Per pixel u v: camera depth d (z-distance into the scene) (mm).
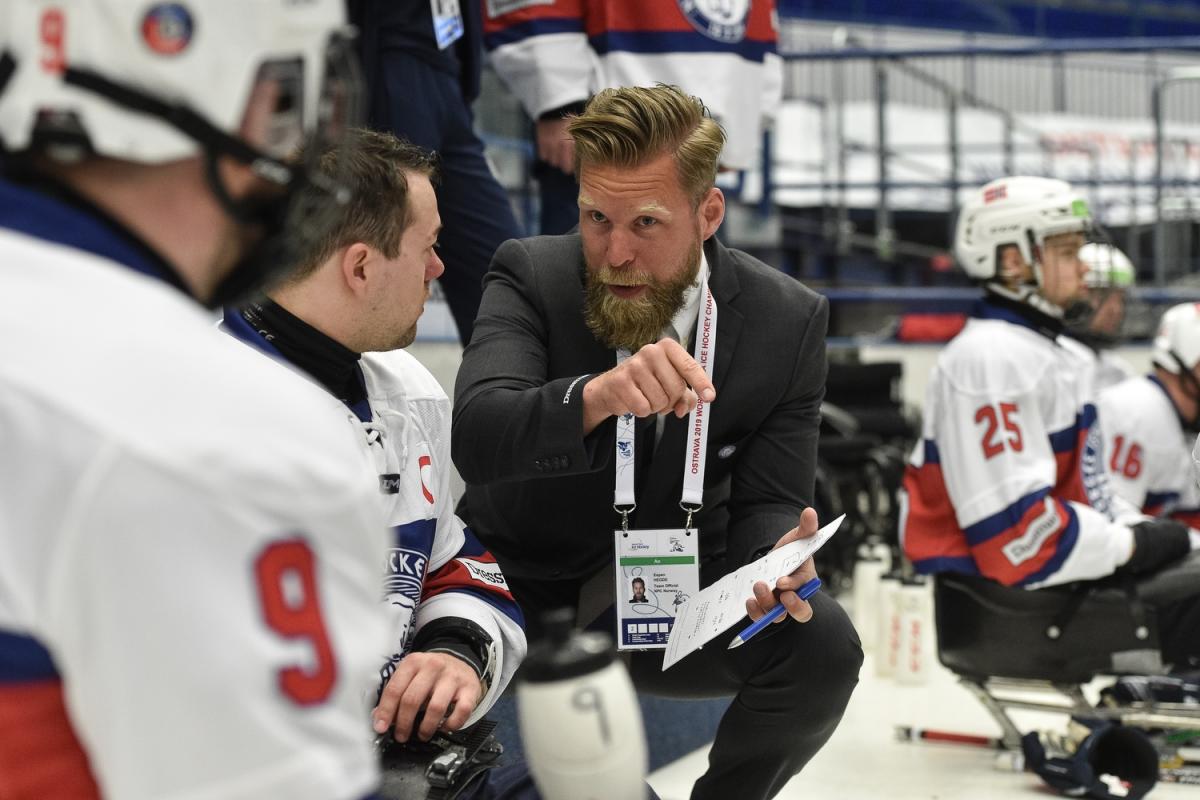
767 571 2221
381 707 1994
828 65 12516
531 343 2508
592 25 3902
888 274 11438
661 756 3438
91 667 873
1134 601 3504
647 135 2289
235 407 915
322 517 934
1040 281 3602
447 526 2297
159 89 968
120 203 999
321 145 1116
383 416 2203
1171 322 4652
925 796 3328
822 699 2375
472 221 3594
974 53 7410
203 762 872
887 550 6430
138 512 863
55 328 905
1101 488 3686
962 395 3562
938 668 5082
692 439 2469
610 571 2660
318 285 2039
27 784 903
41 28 962
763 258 9852
